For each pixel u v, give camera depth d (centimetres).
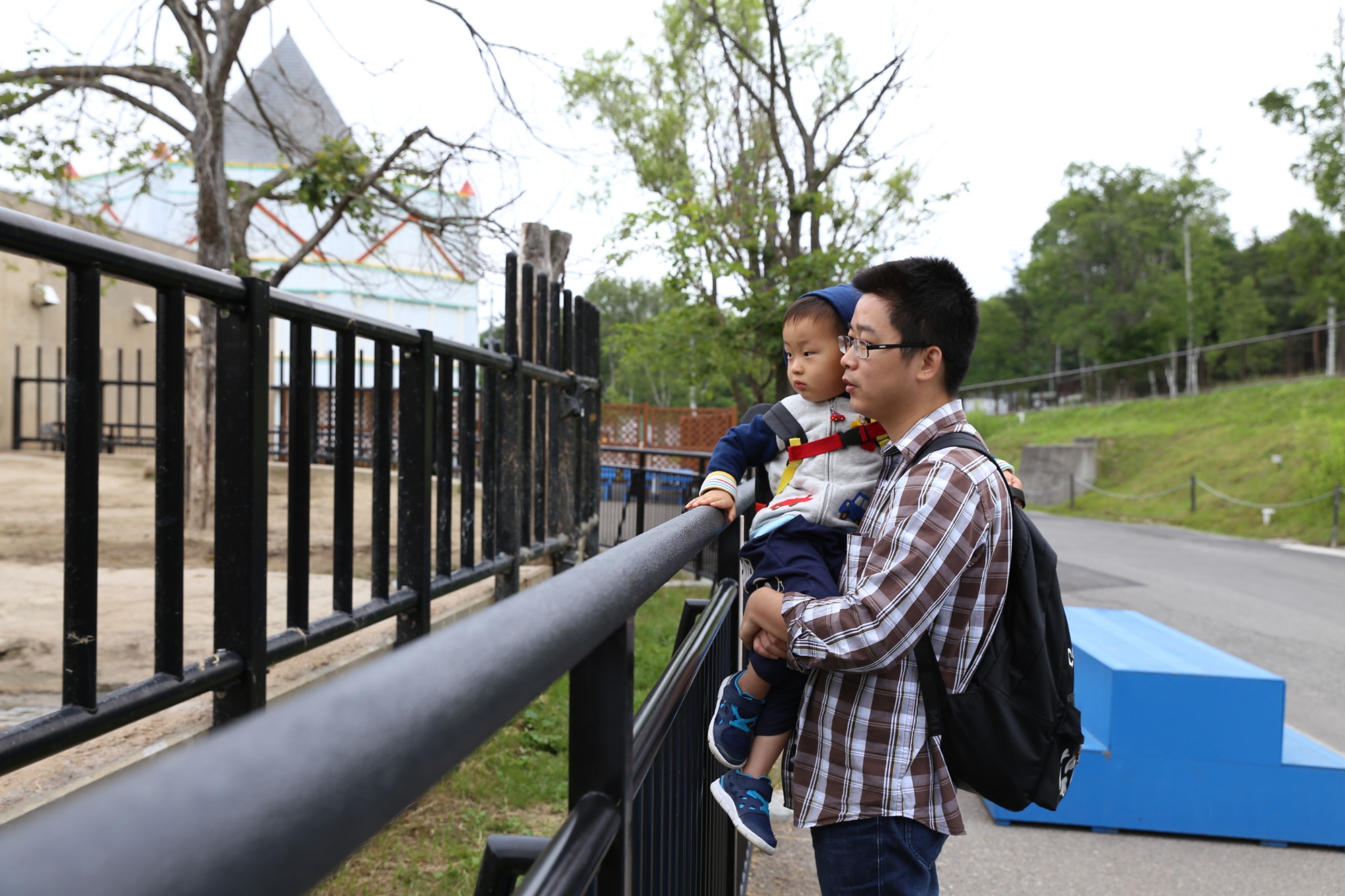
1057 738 162
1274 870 362
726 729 183
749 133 1385
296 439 263
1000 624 160
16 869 24
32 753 168
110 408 1520
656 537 121
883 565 153
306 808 35
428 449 351
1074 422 3684
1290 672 688
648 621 721
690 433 2173
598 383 743
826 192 1261
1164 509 2206
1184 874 356
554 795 376
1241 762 389
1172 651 427
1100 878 350
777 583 175
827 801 162
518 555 509
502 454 508
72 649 182
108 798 29
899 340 164
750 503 211
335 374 296
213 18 725
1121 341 6247
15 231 159
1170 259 6569
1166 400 3378
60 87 673
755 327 1208
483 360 444
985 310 8375
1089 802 397
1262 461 2244
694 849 180
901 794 159
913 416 169
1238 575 1204
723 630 229
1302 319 6241
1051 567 164
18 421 1359
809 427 190
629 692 102
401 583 350
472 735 50
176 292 204
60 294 1456
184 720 268
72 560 183
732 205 1308
